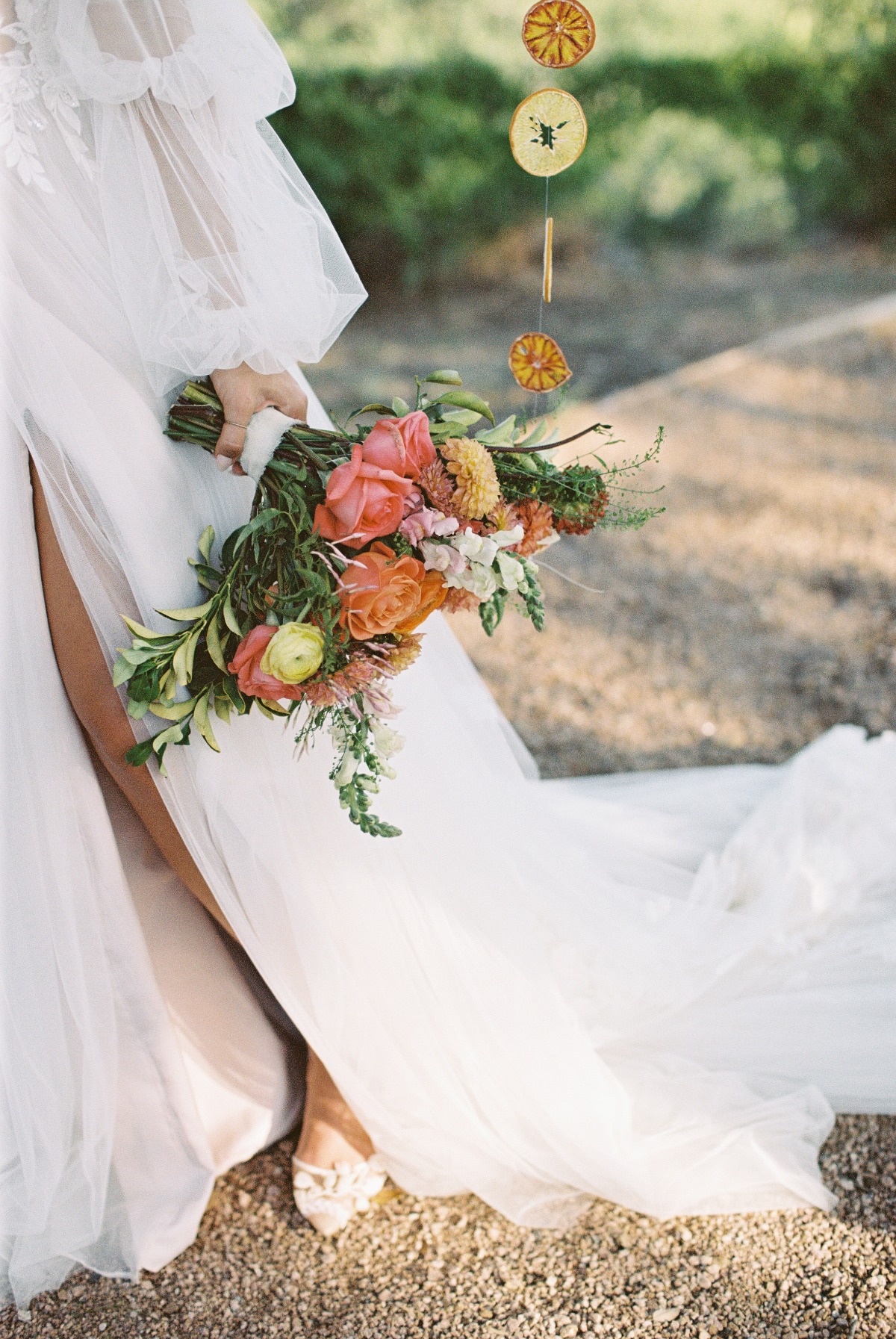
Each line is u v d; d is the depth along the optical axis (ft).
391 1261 5.61
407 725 5.60
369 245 23.56
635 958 6.56
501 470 4.90
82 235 4.56
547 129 4.64
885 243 27.02
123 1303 5.45
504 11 24.11
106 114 4.42
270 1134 6.17
